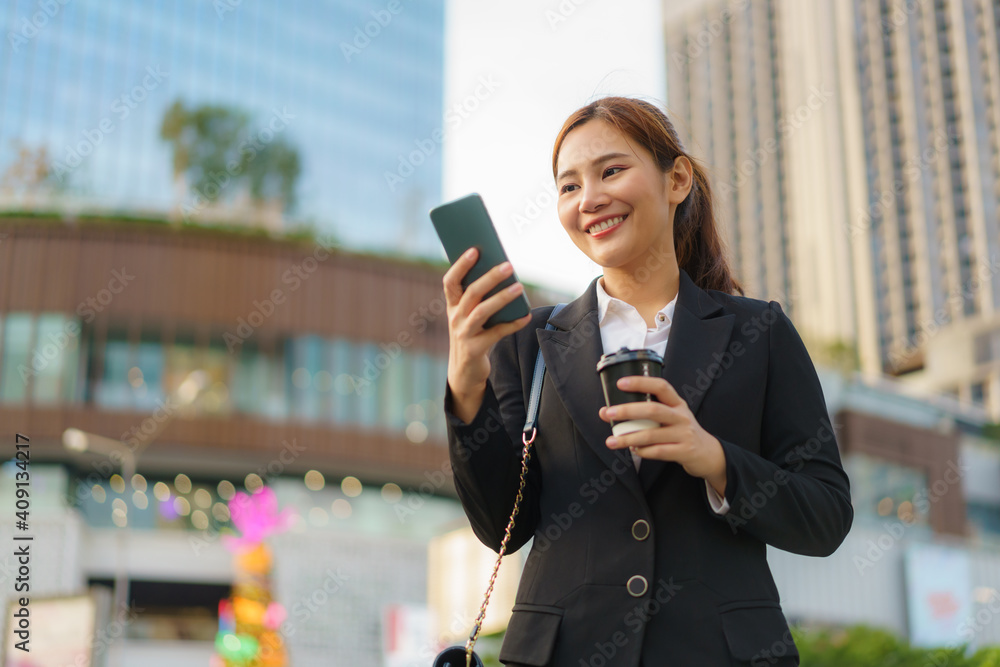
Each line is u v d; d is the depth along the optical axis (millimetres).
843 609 23406
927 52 71875
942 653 9094
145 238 29188
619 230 1776
